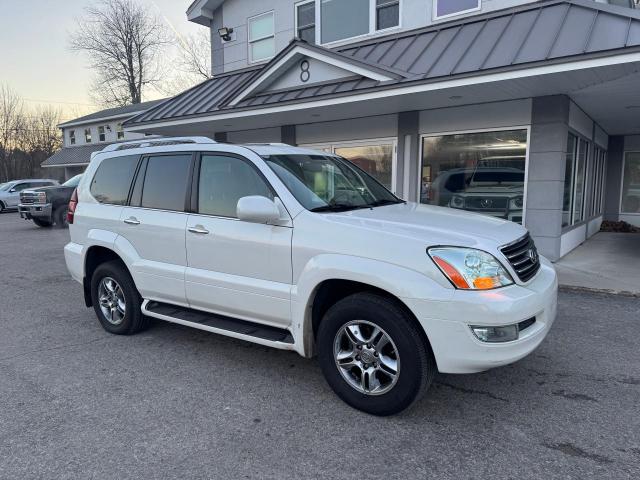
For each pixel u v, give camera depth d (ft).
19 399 11.44
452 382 12.15
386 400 10.12
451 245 9.70
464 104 27.78
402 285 9.57
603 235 38.86
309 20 36.86
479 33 25.43
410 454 9.07
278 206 11.63
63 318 18.25
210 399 11.39
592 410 10.64
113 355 14.24
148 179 14.76
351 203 12.86
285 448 9.33
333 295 11.63
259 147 13.35
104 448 9.37
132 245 14.87
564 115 25.26
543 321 10.33
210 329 13.02
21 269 28.58
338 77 29.09
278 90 31.96
